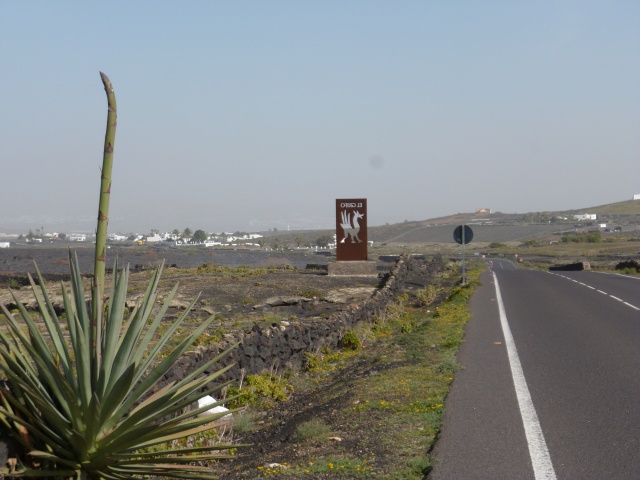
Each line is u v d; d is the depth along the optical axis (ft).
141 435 16.25
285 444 26.81
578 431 25.64
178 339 48.73
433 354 44.04
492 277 135.13
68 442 16.52
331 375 44.83
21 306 16.85
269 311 73.92
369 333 60.08
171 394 16.30
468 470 21.25
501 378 35.81
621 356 42.52
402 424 26.96
